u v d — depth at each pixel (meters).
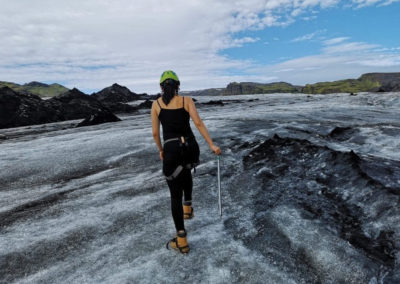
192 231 3.04
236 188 4.20
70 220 3.52
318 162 4.59
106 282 2.33
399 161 4.60
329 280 2.22
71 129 14.60
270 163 5.05
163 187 4.49
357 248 2.51
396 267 2.22
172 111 2.66
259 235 2.89
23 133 14.48
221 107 24.28
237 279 2.27
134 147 7.62
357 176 3.74
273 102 28.22
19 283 2.41
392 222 2.75
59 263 2.66
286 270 2.35
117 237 3.05
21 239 3.11
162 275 2.36
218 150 2.74
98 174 5.53
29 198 4.43
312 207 3.36
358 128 7.86
